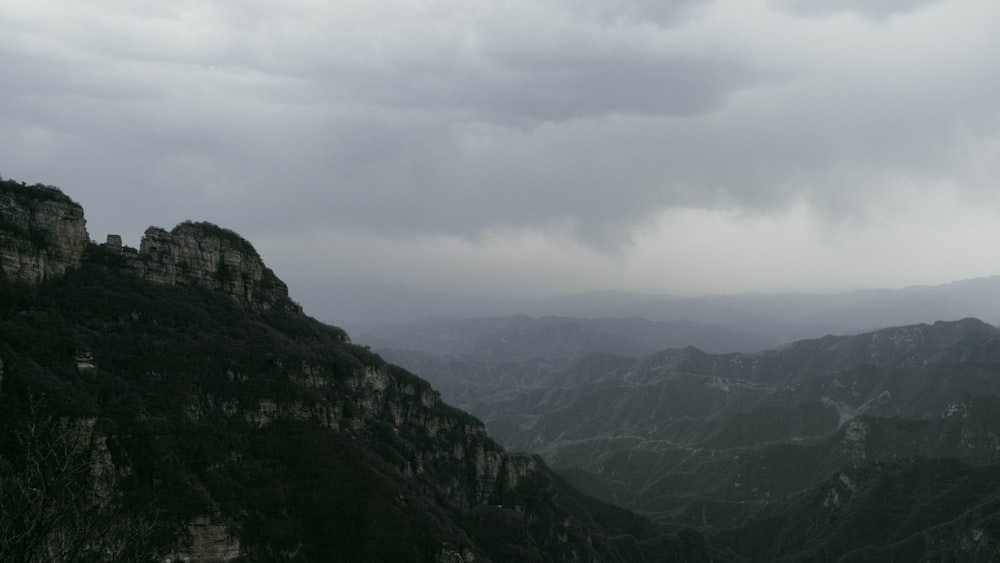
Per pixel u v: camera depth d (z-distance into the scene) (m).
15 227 174.62
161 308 188.75
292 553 160.00
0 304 163.12
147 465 148.50
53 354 154.75
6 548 65.56
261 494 164.38
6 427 129.25
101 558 81.06
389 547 168.62
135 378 167.12
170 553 139.00
